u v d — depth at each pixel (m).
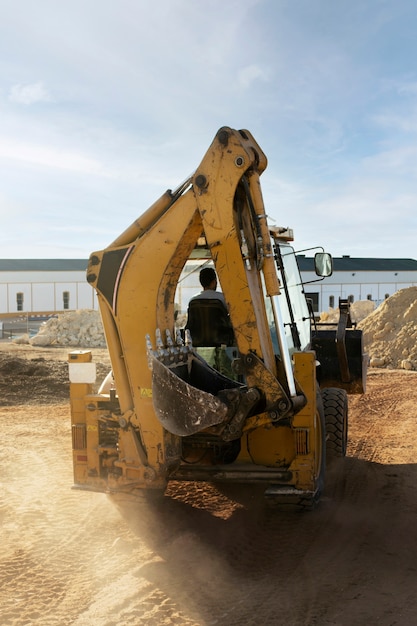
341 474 7.00
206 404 4.52
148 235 4.93
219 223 4.74
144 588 4.16
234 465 5.38
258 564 4.60
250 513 5.72
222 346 5.91
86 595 4.07
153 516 5.62
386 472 7.14
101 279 5.05
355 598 4.02
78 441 5.37
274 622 3.70
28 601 3.99
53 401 12.29
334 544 4.97
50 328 27.00
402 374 16.48
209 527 5.36
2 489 6.47
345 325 7.63
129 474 5.08
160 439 4.96
